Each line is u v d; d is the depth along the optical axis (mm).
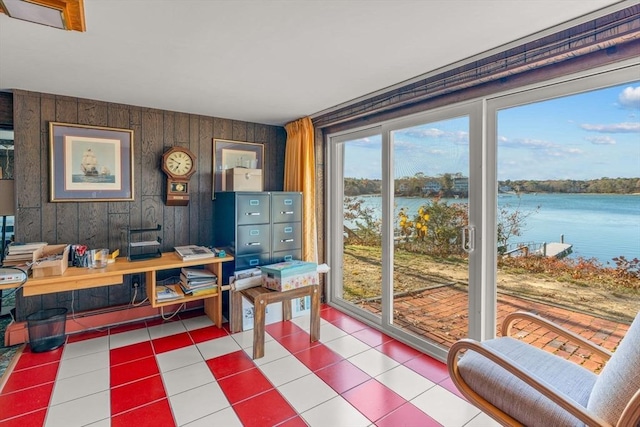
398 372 2346
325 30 1709
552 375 1486
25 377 2244
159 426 1795
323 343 2797
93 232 3006
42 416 1862
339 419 1864
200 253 3012
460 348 1436
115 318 3125
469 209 2326
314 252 3566
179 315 3391
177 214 3400
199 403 1992
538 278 2031
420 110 2562
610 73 1702
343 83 2504
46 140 2793
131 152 3141
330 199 3693
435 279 2605
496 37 1787
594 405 1194
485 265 2264
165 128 3307
